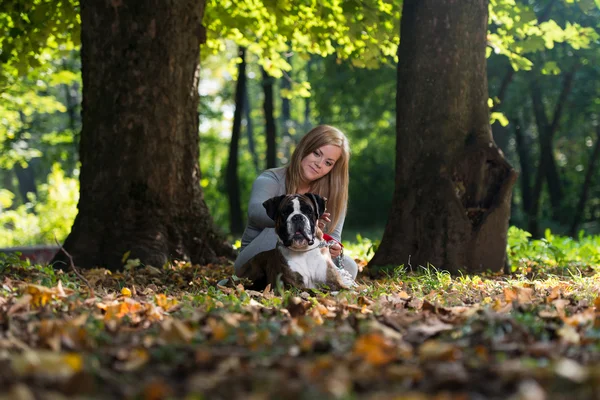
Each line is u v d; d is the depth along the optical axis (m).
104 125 9.34
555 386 2.62
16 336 3.75
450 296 5.95
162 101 9.38
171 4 9.30
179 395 2.62
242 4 13.52
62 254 9.26
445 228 8.80
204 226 9.97
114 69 9.31
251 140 44.53
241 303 5.34
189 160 9.82
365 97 25.83
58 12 12.50
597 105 24.89
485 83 9.27
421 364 3.08
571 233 25.09
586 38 12.18
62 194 22.38
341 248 7.18
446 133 9.01
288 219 6.36
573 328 3.85
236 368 2.93
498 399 2.58
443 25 9.02
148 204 9.36
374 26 11.85
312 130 7.45
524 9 11.34
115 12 9.27
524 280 7.63
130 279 7.75
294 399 2.52
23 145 26.27
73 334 3.60
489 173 9.09
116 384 2.71
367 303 5.44
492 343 3.46
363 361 3.02
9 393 2.33
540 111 24.52
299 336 3.66
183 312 4.77
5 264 7.66
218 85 35.75
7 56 12.88
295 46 14.20
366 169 34.38
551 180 29.38
